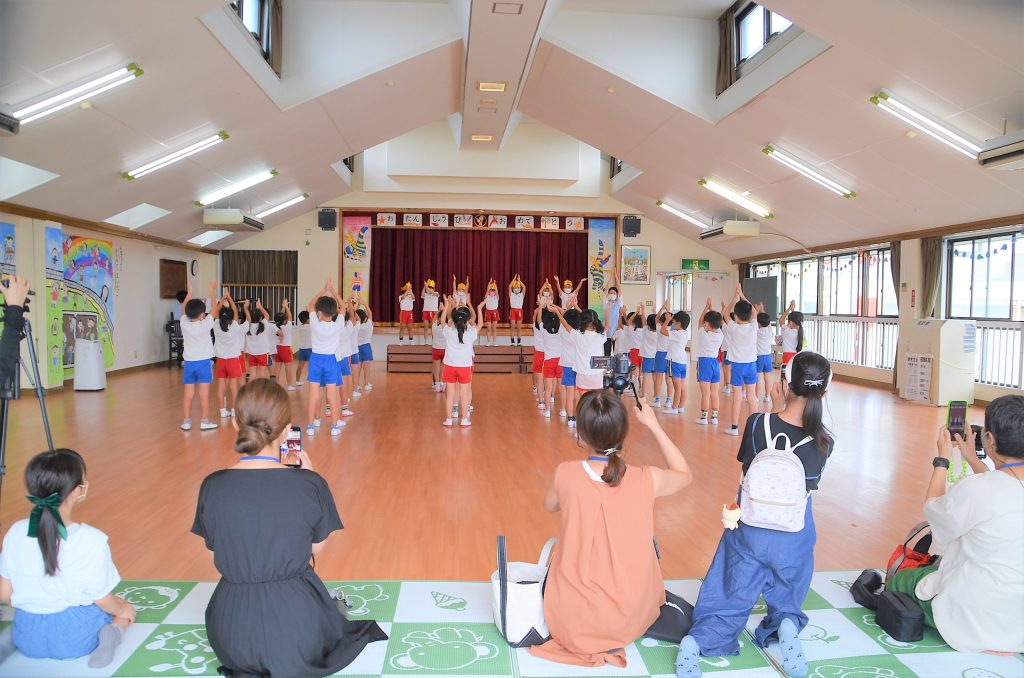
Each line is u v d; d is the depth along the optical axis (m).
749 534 2.52
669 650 2.47
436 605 2.86
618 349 10.38
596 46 8.52
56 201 8.42
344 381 7.78
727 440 6.61
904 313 10.31
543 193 14.98
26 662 2.33
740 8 7.99
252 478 2.17
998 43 5.18
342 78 8.00
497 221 15.63
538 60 9.00
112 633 2.36
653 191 13.39
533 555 3.49
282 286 14.95
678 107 8.73
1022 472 2.38
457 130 13.55
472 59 7.52
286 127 8.69
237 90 7.05
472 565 3.34
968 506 2.40
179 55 5.92
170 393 9.37
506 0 6.01
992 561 2.38
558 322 7.99
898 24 5.44
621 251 15.73
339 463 5.48
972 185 7.79
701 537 3.80
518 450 6.04
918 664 2.41
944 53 5.55
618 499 2.33
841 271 12.52
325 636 2.30
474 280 16.66
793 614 2.47
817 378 2.50
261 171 10.39
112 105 6.35
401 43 8.00
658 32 8.61
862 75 6.38
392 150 14.34
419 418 7.76
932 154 7.41
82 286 10.20
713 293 15.66
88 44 5.23
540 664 2.37
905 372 9.73
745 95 7.88
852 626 2.71
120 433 6.50
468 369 7.20
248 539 2.12
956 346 9.07
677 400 8.30
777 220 11.73
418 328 15.62
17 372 2.86
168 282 13.01
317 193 13.55
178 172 8.97
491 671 2.32
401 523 3.98
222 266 14.92
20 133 6.24
